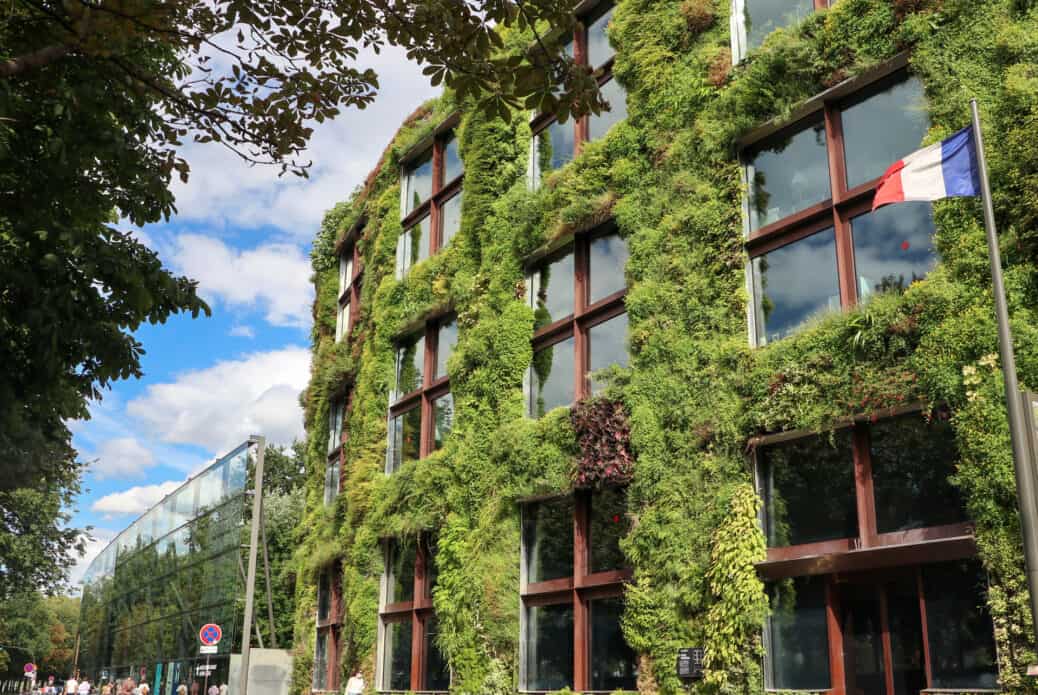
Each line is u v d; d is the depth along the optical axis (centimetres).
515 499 1900
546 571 1838
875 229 1331
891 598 1208
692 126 1644
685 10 1697
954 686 1098
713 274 1535
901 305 1208
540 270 2059
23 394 1274
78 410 1334
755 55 1541
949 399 1117
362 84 990
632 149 1753
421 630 2244
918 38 1275
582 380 1858
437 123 2627
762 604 1309
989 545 1045
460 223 2359
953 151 1062
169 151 1148
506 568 1883
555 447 1786
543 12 829
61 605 13288
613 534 1688
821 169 1437
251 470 6009
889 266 1301
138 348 1264
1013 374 853
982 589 1086
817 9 1492
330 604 2862
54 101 1099
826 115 1429
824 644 1263
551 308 2000
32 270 1137
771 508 1379
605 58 2006
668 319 1575
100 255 1166
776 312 1459
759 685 1298
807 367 1324
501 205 2142
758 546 1346
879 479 1243
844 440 1301
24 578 3428
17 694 7931
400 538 2303
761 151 1545
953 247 1166
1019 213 1105
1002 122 1146
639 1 1806
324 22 930
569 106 850
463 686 1922
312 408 3338
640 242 1672
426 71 855
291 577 5172
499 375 2034
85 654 6994
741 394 1427
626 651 1602
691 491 1465
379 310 2698
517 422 1922
